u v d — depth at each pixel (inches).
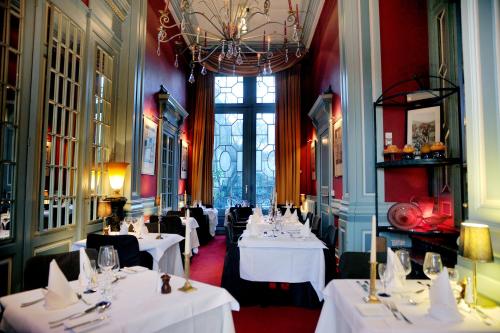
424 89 149.6
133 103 194.4
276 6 273.6
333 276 141.7
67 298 65.7
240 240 147.3
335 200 221.0
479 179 83.3
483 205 81.8
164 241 142.3
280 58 335.9
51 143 131.3
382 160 171.0
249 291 141.6
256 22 298.7
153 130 233.6
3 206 105.5
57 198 135.4
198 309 68.2
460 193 143.1
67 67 141.2
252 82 362.0
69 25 142.1
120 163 173.2
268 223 210.7
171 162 293.3
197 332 68.9
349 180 174.2
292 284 143.3
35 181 119.3
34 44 118.0
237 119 362.3
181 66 317.7
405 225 148.8
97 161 170.6
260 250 137.3
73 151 148.6
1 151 104.5
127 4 193.9
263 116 362.3
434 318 62.0
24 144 113.7
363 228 171.0
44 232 124.9
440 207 159.6
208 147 349.4
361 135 175.2
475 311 65.8
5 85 105.7
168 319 62.9
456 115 148.3
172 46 285.3
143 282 79.2
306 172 339.6
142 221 159.0
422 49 175.3
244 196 353.1
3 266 105.3
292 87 348.5
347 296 74.7
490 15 83.0
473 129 85.8
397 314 63.5
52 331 55.1
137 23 200.1
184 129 333.4
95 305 64.1
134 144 196.4
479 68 84.8
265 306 140.3
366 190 172.7
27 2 114.6
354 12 180.7
